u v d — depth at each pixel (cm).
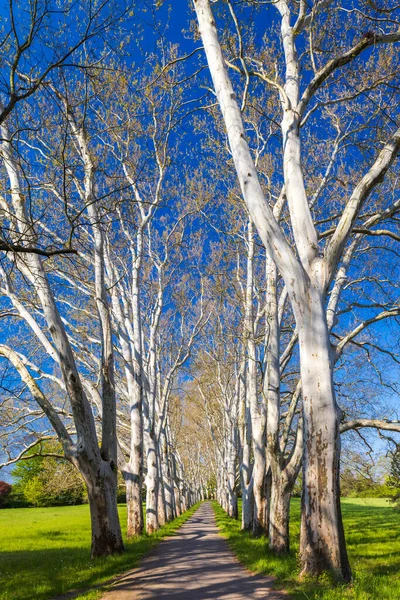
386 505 5412
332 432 729
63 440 1180
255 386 1655
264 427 1617
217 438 4450
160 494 2561
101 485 1201
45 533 2400
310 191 1448
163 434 2961
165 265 2225
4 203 1016
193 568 1052
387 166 792
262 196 782
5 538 2173
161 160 1725
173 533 2091
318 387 739
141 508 1734
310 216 819
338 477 732
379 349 1327
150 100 1481
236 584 836
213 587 818
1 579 1003
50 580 946
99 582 907
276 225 770
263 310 1681
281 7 993
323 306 767
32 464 5681
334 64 866
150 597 754
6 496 5659
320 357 746
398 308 1070
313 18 936
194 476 6788
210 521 3203
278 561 995
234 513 3152
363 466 1587
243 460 2112
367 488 1802
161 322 2836
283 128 883
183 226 2200
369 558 1273
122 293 1973
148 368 2322
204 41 845
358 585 666
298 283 758
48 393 1912
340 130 1418
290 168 846
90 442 1174
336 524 714
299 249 811
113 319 1839
